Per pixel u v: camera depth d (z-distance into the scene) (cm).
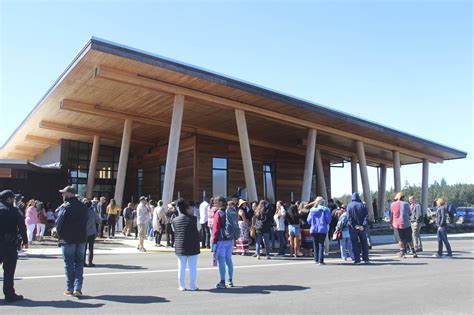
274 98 2161
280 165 3403
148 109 2409
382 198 4303
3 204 759
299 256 1492
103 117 2553
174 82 1953
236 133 2984
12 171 2806
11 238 750
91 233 1197
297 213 1502
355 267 1188
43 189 2956
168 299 761
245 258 1443
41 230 1928
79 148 3241
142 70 1802
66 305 714
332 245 1961
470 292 813
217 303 726
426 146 3331
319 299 755
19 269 1130
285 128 2783
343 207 1597
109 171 3438
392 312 658
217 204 900
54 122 2714
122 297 778
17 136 3058
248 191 2234
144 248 1661
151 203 2078
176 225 857
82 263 804
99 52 1600
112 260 1356
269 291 834
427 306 698
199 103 2188
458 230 3127
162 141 3234
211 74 1909
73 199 812
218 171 2972
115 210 2139
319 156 3503
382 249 1744
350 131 2880
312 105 2341
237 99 2197
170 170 1984
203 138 2927
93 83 1953
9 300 740
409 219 1430
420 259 1359
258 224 1438
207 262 1326
